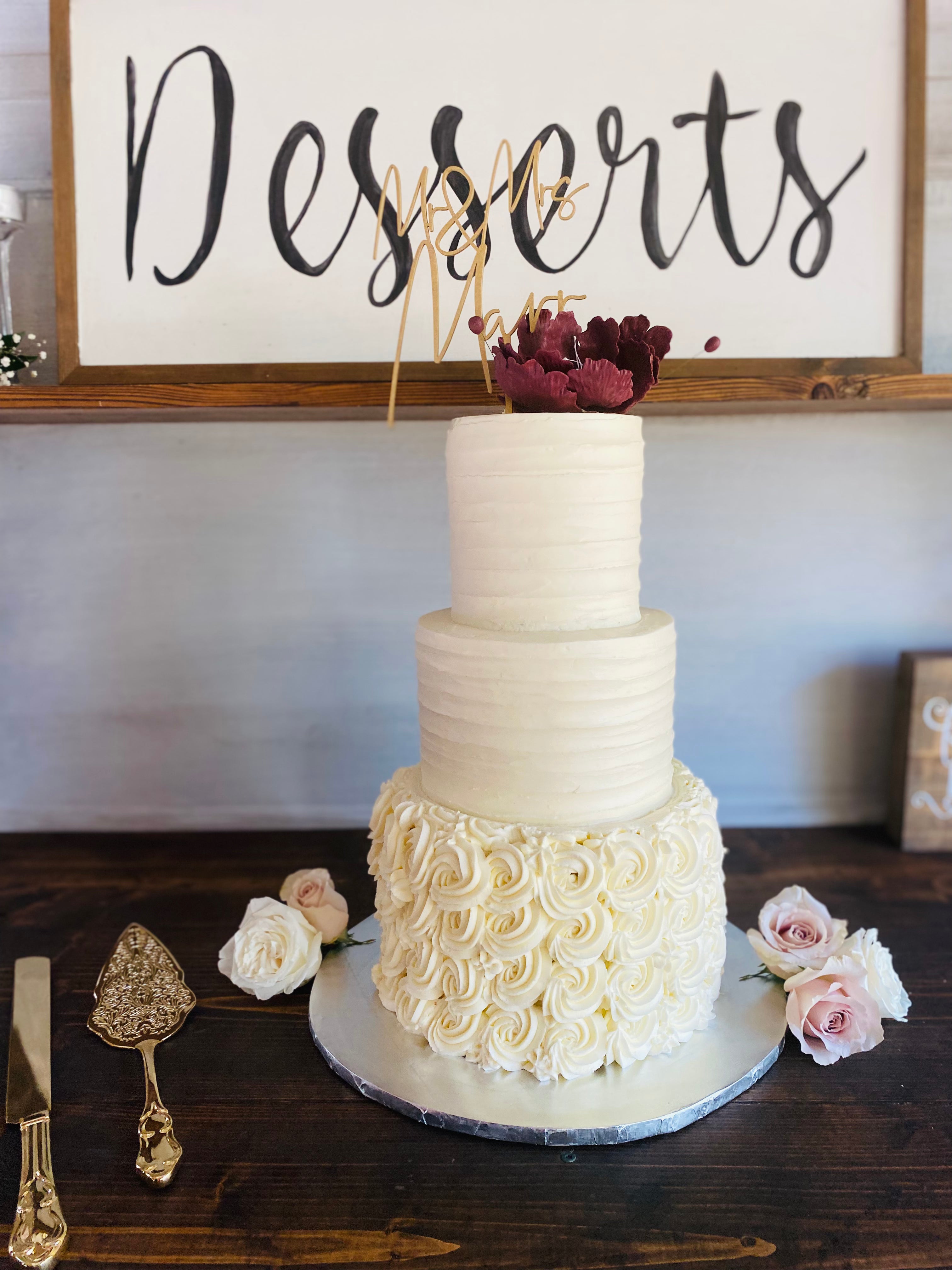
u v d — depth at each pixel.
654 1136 0.64
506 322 0.94
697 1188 0.60
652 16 0.92
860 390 0.93
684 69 0.93
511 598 0.68
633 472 0.69
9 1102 0.68
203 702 1.16
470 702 0.66
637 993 0.66
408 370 0.94
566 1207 0.58
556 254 0.94
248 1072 0.71
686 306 0.95
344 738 1.17
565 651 0.63
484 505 0.67
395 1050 0.71
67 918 0.96
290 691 1.16
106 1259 0.55
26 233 1.03
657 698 0.68
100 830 1.19
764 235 0.94
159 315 0.94
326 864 1.08
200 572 1.13
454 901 0.64
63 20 0.92
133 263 0.93
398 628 1.14
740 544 1.12
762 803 1.18
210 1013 0.79
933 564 1.12
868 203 0.94
